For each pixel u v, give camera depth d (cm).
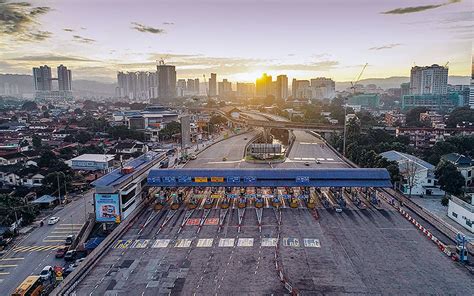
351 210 9688
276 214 9394
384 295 5812
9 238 8812
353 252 7294
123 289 6056
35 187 12469
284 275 6419
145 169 10744
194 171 10225
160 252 7381
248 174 10038
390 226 8619
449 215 9881
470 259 6988
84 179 13638
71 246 8281
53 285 6725
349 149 16988
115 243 7812
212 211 9644
